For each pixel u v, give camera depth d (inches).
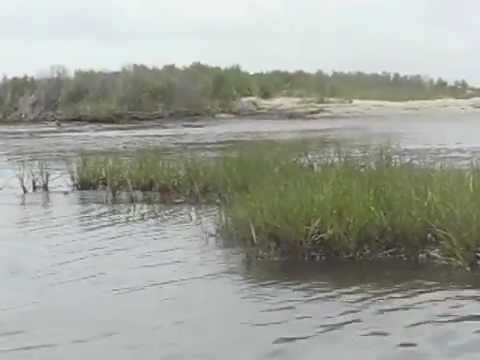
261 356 246.7
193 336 269.6
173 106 2645.2
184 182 662.5
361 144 1079.6
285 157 627.5
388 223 382.6
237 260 390.0
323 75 3117.6
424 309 290.2
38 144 1498.5
